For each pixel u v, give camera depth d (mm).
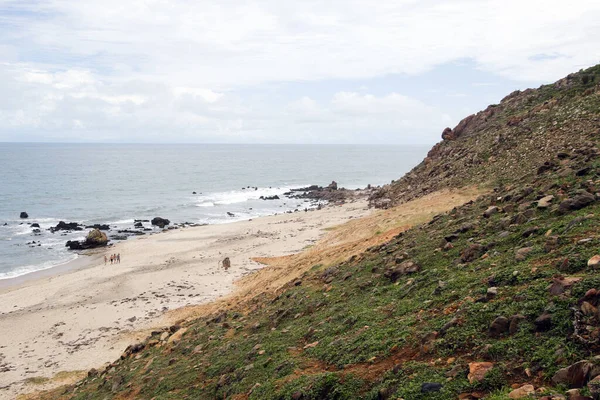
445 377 8125
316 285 20500
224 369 13766
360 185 129875
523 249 12023
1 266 49406
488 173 37438
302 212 73125
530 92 53562
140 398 14656
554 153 31500
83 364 25172
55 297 37219
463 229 16984
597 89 38844
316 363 11344
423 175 55094
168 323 29656
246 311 21812
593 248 10188
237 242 53062
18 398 21594
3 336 29781
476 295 10664
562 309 8320
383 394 8469
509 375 7516
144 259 48375
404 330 10641
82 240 61781
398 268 16062
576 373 6742
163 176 153875
